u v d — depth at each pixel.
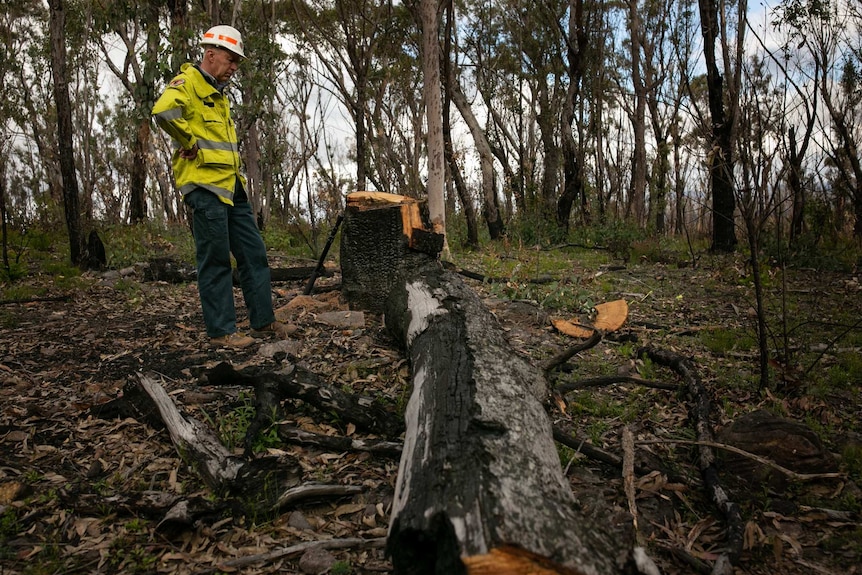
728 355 4.81
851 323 5.72
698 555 2.42
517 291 6.49
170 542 2.47
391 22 18.20
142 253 9.17
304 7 18.42
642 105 20.86
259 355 4.48
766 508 2.74
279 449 3.13
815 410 3.70
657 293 7.55
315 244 10.45
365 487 2.82
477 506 1.79
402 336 4.33
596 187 22.12
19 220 12.06
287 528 2.55
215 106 4.50
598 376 4.33
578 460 3.12
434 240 5.44
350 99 18.39
